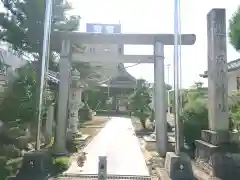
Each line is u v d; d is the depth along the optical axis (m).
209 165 9.23
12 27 10.64
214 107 10.20
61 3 15.09
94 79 36.69
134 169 9.81
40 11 10.96
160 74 12.81
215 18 10.44
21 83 10.49
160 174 8.67
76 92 17.30
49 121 15.18
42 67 8.89
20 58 11.80
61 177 8.66
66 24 14.80
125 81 51.09
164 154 12.38
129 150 13.70
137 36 12.78
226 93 10.18
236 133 9.98
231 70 18.25
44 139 14.30
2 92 10.46
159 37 12.84
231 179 8.29
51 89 14.95
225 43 10.34
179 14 9.05
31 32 10.98
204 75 20.95
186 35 12.54
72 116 17.16
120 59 13.36
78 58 13.21
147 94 23.67
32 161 8.09
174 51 8.95
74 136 16.66
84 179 8.53
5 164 9.06
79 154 12.42
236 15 8.23
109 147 14.62
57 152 12.11
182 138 12.44
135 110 23.67
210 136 10.06
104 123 30.80
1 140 10.10
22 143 11.02
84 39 12.77
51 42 12.89
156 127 12.74
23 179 7.73
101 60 13.34
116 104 51.81
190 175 8.09
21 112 10.20
